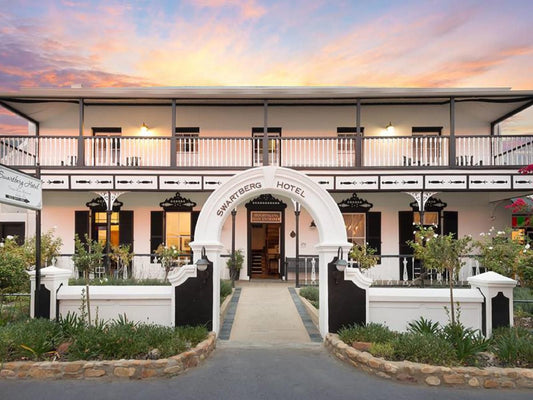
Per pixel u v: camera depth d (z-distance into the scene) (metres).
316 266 15.95
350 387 5.64
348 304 7.72
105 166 14.46
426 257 10.95
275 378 5.97
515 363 6.07
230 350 7.34
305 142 16.34
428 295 7.66
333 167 14.48
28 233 16.30
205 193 16.50
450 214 16.23
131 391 5.46
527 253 9.34
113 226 16.55
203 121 16.75
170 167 14.50
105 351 6.22
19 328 6.69
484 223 16.30
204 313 7.76
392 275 16.12
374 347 6.42
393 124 16.64
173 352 6.30
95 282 10.94
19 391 5.41
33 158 16.19
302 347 7.55
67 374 5.83
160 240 16.31
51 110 16.38
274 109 16.72
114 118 16.67
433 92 14.18
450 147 14.32
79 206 16.41
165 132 16.73
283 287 13.98
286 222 16.58
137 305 7.81
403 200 16.39
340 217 7.95
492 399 5.29
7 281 7.84
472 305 7.59
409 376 5.79
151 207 16.47
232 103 16.20
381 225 16.34
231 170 14.55
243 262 16.33
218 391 5.50
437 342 6.29
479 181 14.23
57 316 7.66
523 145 14.45
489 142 15.61
